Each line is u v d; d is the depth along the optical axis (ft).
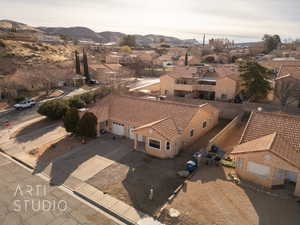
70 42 447.83
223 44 593.01
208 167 77.25
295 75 138.51
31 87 186.80
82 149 92.32
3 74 194.90
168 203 59.16
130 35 579.07
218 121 129.70
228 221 53.01
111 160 83.56
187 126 93.04
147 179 71.61
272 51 357.61
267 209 56.70
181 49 467.52
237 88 161.99
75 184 69.56
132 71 271.08
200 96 171.12
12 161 84.58
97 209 59.62
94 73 245.65
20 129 115.03
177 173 74.64
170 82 169.68
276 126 76.59
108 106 113.29
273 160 62.85
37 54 255.50
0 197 63.46
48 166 79.97
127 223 54.85
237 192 63.26
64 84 216.74
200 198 60.90
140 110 105.91
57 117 123.85
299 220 53.11
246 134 78.07
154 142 85.76
